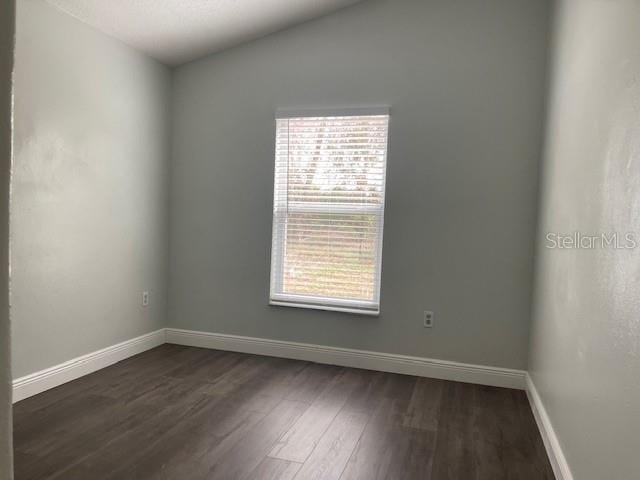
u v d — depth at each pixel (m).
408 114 3.49
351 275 3.70
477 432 2.62
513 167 3.29
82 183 3.19
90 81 3.23
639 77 1.41
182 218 4.10
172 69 4.09
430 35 3.43
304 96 3.74
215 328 4.06
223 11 3.31
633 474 1.30
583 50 2.16
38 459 2.19
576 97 2.25
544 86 3.21
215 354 3.90
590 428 1.72
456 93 3.38
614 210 1.59
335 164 3.70
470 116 3.37
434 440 2.51
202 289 4.07
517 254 3.31
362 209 3.65
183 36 3.56
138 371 3.44
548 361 2.57
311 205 3.77
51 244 2.96
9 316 0.32
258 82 3.85
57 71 2.95
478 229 3.38
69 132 3.06
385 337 3.61
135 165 3.71
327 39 3.66
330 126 3.69
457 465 2.26
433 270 3.48
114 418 2.65
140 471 2.12
